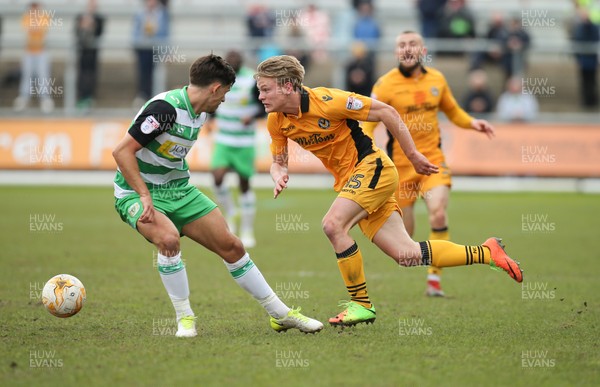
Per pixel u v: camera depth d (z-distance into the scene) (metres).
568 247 40.16
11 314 23.31
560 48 72.44
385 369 17.31
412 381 16.42
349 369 17.27
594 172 65.69
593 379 16.86
